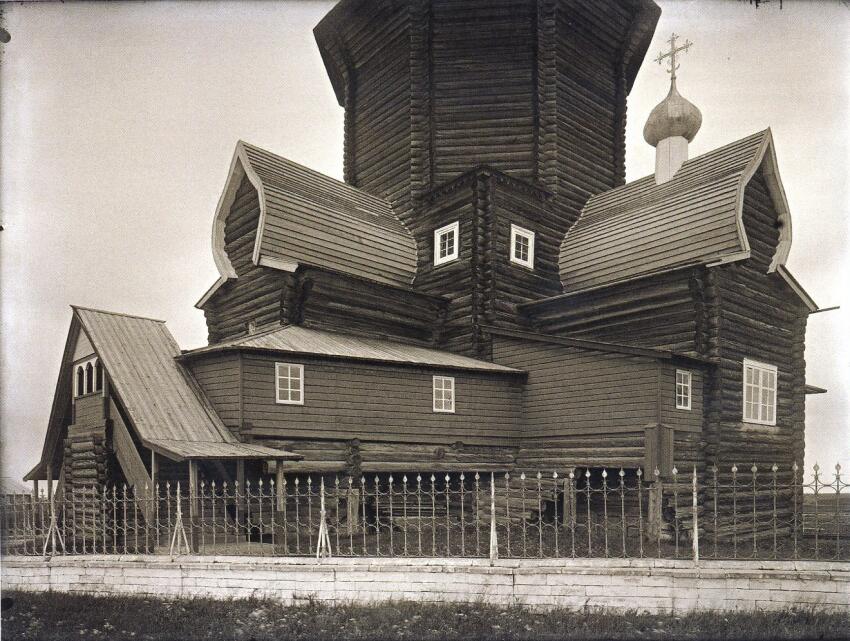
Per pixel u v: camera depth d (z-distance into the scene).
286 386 16.59
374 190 27.31
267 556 11.11
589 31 26.36
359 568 10.39
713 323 18.69
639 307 20.41
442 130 24.98
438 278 24.00
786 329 21.66
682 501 17.19
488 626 9.08
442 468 18.59
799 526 18.56
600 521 17.52
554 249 24.72
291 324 20.16
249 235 22.08
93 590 11.37
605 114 27.22
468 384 19.42
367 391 17.78
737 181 20.12
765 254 21.03
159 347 18.03
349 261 22.50
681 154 24.22
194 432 15.41
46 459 19.20
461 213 23.62
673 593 9.63
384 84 27.05
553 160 24.78
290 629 9.19
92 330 17.41
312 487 17.08
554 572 9.94
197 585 10.91
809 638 8.61
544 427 19.50
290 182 22.77
